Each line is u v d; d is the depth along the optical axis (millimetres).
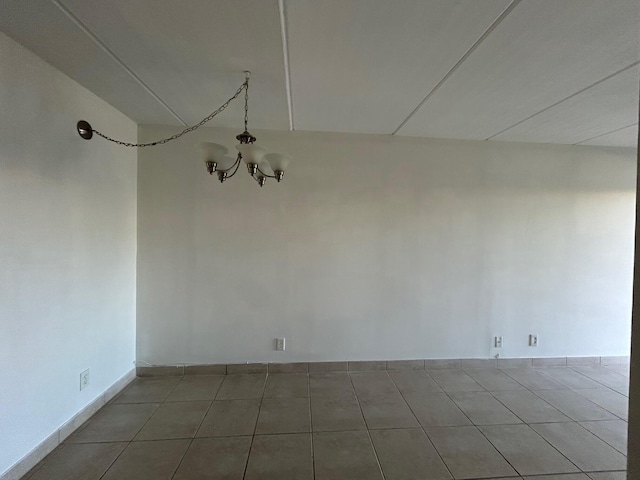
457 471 1729
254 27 1476
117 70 1868
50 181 1827
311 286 2955
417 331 3055
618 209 3211
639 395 838
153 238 2814
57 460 1770
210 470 1716
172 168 2824
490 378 2883
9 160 1572
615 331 3230
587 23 1414
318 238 2951
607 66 1771
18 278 1628
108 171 2377
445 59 1730
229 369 2896
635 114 2420
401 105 2328
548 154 3139
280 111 2461
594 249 3199
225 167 2104
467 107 2344
